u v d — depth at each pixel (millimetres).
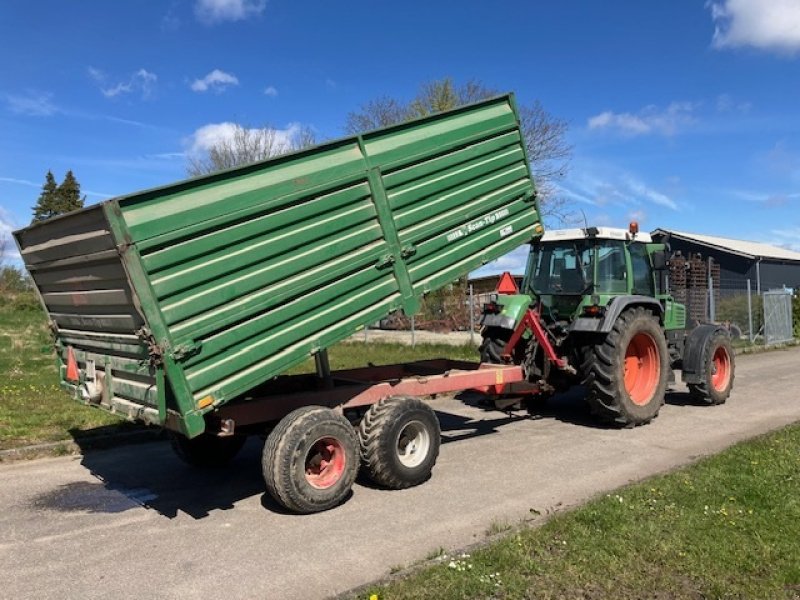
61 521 5246
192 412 4723
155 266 4559
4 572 4277
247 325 5020
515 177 7191
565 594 3619
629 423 8062
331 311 5527
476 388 7246
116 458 7266
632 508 4832
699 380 9312
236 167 4926
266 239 5117
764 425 8172
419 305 6184
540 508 5207
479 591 3670
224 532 4930
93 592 3961
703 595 3576
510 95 7129
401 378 7289
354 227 5676
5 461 7074
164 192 4602
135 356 5129
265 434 5965
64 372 6570
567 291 8688
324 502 5273
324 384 6430
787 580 3701
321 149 5461
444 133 6395
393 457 5668
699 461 6102
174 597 3869
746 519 4582
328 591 3875
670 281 12336
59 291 5945
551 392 8484
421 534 4738
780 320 20219
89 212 4609
